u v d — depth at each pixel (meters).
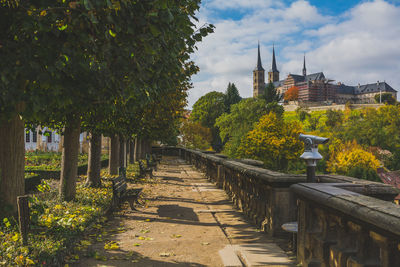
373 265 2.58
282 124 60.19
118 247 4.68
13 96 3.66
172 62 5.36
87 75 4.19
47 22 3.54
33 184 9.96
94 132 9.55
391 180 67.56
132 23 3.82
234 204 8.36
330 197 2.96
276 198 5.14
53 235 4.42
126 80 4.50
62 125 7.96
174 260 4.17
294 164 60.81
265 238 5.16
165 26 3.93
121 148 15.99
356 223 2.69
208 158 14.12
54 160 18.27
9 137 5.06
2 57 3.48
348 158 68.12
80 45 4.08
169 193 10.23
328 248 3.28
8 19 3.84
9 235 4.27
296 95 181.12
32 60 3.65
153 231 5.68
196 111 86.88
